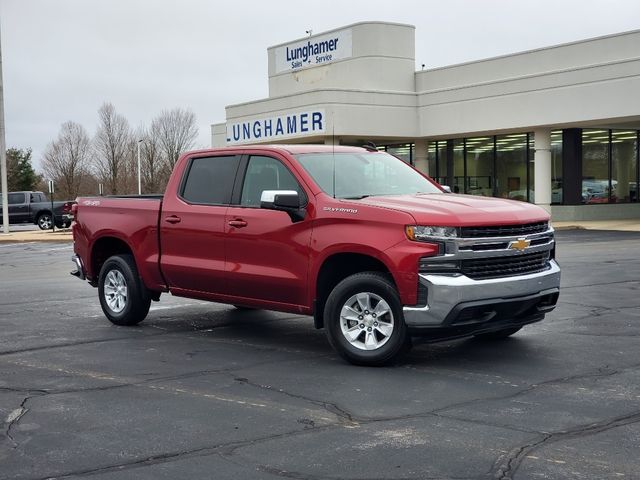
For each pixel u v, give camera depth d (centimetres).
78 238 1037
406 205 718
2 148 3428
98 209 1006
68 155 9125
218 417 576
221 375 709
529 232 734
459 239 679
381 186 808
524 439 510
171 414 586
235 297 839
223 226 834
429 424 548
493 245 699
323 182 778
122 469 473
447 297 673
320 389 650
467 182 3506
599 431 523
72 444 520
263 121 3497
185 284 892
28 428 557
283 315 1050
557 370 699
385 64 3453
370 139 3516
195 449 506
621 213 3244
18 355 812
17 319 1051
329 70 3641
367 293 717
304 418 570
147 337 905
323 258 740
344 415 575
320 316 769
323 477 452
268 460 482
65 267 1889
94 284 1042
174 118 9275
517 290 705
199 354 805
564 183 3144
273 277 787
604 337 842
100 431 548
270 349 823
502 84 3075
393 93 3328
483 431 529
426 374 695
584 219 3141
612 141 3212
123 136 8975
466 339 844
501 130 3152
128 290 964
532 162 3259
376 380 677
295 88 3859
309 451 497
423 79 3469
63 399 634
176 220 890
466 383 660
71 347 852
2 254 2402
